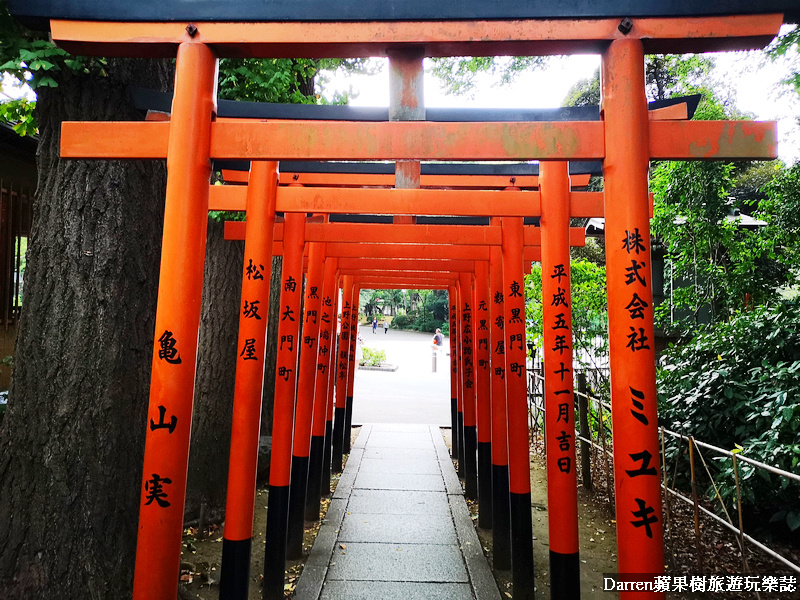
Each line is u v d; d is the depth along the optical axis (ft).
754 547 14.83
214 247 18.88
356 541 15.88
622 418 6.60
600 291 23.81
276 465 12.97
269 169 11.39
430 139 6.81
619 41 6.60
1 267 23.30
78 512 9.66
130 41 6.82
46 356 9.89
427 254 17.16
